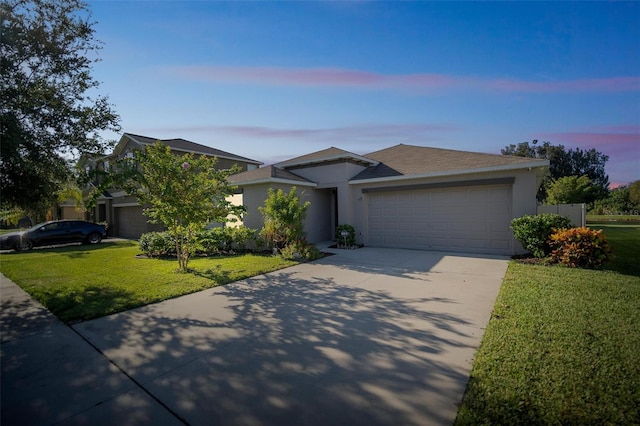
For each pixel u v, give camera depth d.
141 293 5.87
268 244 10.99
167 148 7.39
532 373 2.85
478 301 5.22
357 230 13.16
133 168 6.57
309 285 6.46
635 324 3.94
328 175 13.59
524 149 42.19
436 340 3.71
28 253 12.59
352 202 13.30
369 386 2.79
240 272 7.60
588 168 44.16
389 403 2.54
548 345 3.40
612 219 30.77
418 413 2.40
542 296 5.22
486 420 2.26
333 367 3.14
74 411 2.50
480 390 2.62
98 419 2.40
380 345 3.62
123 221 21.14
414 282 6.60
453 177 10.86
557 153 40.34
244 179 12.72
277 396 2.67
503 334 3.72
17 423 2.36
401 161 13.80
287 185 12.43
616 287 5.70
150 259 10.27
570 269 7.41
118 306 5.12
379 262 9.02
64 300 5.52
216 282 6.62
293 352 3.49
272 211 10.37
